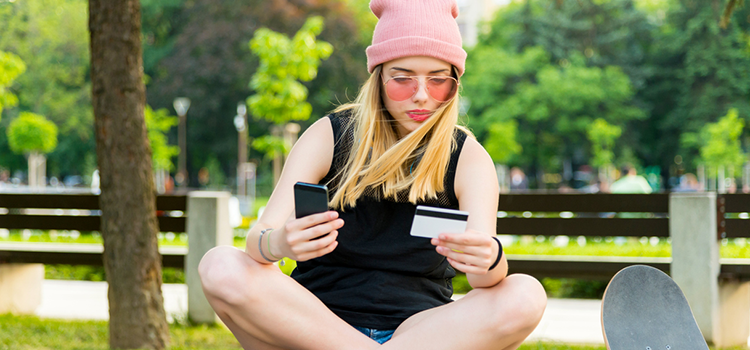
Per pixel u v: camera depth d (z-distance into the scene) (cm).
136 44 382
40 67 3672
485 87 3656
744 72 3469
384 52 188
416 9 189
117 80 378
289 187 193
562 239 846
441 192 195
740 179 3180
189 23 3716
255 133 4000
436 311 177
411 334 173
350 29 3606
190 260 477
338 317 179
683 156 3712
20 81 3612
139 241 384
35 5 3612
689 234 424
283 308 171
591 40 3841
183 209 493
